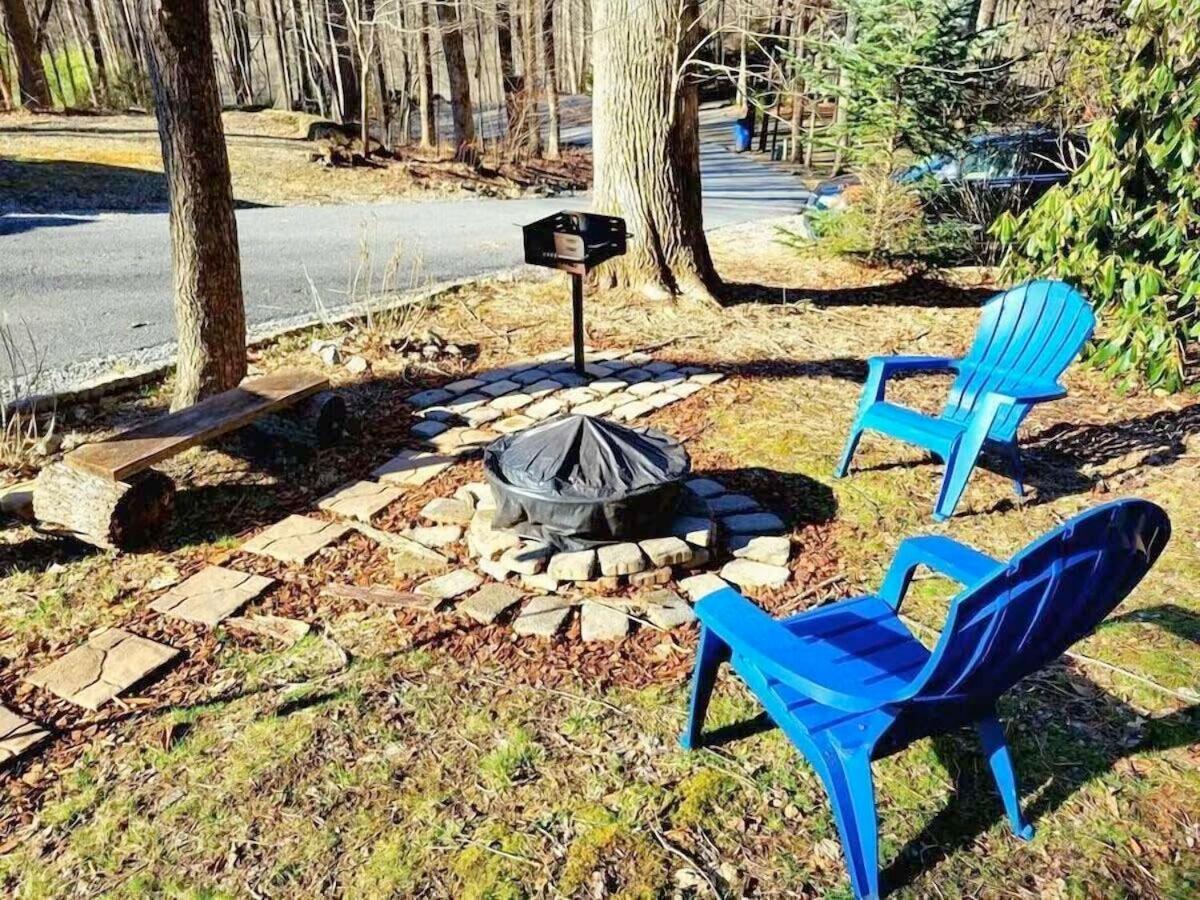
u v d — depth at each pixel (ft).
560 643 9.35
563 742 7.95
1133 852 6.74
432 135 55.67
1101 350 15.76
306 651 9.26
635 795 7.32
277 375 13.80
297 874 6.62
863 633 7.23
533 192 46.83
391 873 6.61
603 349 18.81
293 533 11.62
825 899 6.36
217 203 13.60
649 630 9.54
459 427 14.92
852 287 24.20
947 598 10.08
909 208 24.56
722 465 13.44
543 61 59.21
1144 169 15.33
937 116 23.61
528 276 24.50
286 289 22.90
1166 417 14.80
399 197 41.09
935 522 11.73
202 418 12.16
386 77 59.77
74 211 31.63
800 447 13.98
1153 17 14.57
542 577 10.28
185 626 9.67
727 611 6.89
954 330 20.29
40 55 57.98
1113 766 7.57
